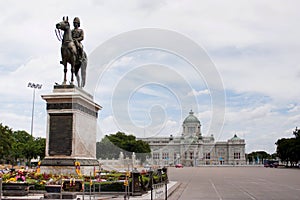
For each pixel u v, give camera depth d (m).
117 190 25.17
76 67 32.25
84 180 24.61
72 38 32.34
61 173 28.11
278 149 157.50
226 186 39.97
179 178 56.97
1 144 95.00
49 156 29.20
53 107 29.75
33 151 110.00
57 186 21.97
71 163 28.34
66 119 29.45
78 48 32.12
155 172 34.56
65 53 31.28
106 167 31.36
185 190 34.44
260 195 29.81
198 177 60.34
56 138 29.34
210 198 27.34
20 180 25.53
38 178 26.70
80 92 31.05
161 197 26.38
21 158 126.25
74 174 27.81
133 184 25.31
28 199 21.34
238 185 41.59
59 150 29.16
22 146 112.38
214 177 60.53
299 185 41.81
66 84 30.88
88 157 31.23
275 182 47.47
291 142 143.62
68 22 31.75
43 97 29.75
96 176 27.59
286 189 36.06
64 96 29.52
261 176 65.50
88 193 23.89
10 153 110.06
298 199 27.02
